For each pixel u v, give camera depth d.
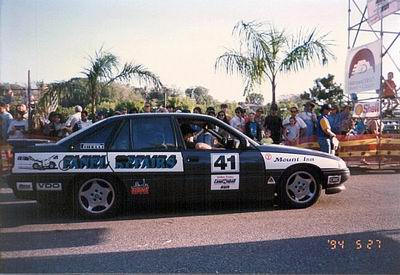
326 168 6.34
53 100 12.40
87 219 5.78
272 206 6.48
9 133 9.27
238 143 6.08
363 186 8.28
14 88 10.98
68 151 5.73
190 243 4.77
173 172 5.86
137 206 6.48
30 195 5.69
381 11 11.27
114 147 5.84
